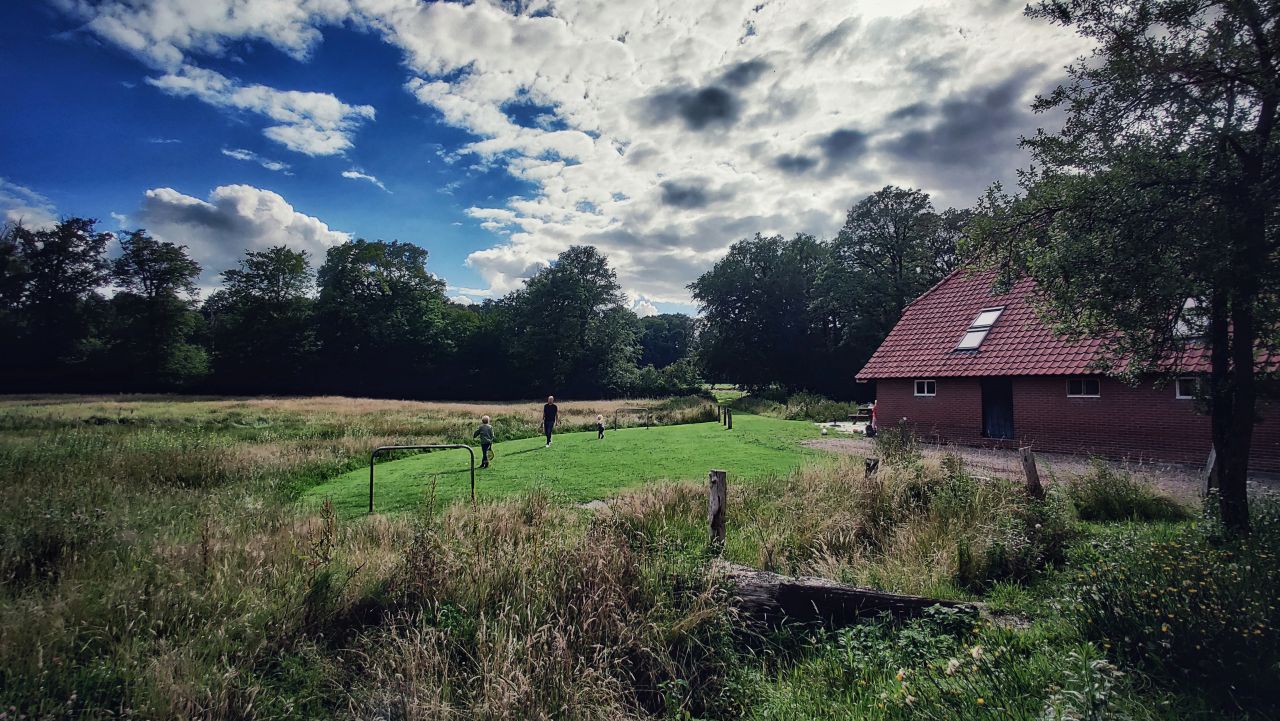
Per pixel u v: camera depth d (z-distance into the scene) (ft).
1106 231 19.48
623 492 31.99
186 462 44.16
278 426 80.23
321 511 26.96
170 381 199.62
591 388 229.86
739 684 14.83
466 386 230.27
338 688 14.53
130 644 14.42
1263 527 18.78
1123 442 51.06
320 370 217.77
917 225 144.15
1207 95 18.70
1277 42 16.67
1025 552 21.53
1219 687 10.84
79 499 28.27
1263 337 18.78
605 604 16.28
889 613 16.51
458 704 13.79
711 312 188.75
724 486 22.97
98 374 192.24
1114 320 19.99
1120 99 19.70
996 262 23.57
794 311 179.01
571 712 13.35
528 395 231.09
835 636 16.75
